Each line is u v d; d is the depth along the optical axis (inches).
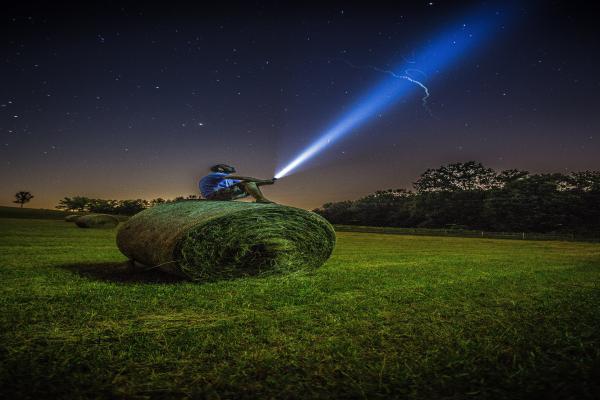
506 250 681.6
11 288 223.8
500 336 150.4
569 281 295.4
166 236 256.2
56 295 206.7
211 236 259.0
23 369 111.8
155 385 105.1
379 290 241.6
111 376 109.8
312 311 184.9
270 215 283.0
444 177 2728.8
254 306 193.5
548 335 153.3
